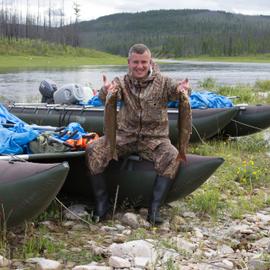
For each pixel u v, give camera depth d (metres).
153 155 5.45
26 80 29.23
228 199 6.20
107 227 5.12
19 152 5.49
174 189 5.46
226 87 19.50
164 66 67.44
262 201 6.14
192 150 8.77
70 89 9.83
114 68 50.66
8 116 6.73
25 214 4.59
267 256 4.27
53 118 9.42
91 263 4.22
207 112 8.91
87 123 9.09
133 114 5.39
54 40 94.38
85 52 82.69
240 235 4.98
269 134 10.90
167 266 4.04
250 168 7.23
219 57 132.00
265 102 16.03
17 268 4.10
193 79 33.09
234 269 4.12
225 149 8.92
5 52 66.00
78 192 5.98
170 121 8.54
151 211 5.27
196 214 5.64
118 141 5.49
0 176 4.56
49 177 4.47
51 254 4.40
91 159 5.39
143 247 4.39
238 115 9.55
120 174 5.60
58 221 5.27
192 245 4.62
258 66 71.38
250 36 152.62
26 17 94.62
